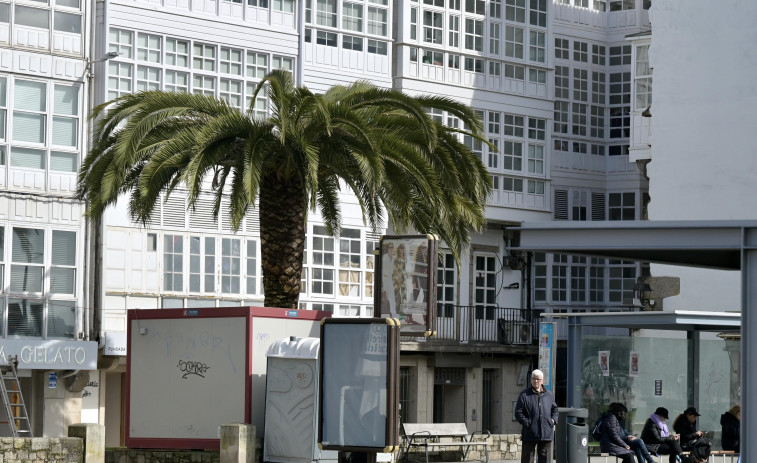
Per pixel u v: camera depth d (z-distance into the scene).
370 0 58.09
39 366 44.91
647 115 57.84
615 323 36.28
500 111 62.88
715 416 41.47
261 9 53.06
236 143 35.94
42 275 46.34
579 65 67.94
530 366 64.81
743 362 21.66
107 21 48.59
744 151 54.66
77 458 33.22
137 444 36.06
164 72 50.06
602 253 25.47
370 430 25.52
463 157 37.53
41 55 46.72
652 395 39.78
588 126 67.88
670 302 55.56
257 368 34.59
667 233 22.36
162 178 36.25
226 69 51.81
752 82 54.59
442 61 60.94
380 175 33.88
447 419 61.81
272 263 37.72
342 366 25.81
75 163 47.41
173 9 50.44
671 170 56.28
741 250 21.78
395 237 31.88
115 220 48.59
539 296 65.62
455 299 61.75
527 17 64.44
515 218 62.91
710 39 55.56
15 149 45.97
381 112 36.97
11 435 45.41
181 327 35.78
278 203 37.75
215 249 51.50
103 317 47.75
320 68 55.88
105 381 48.91
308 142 35.09
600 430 33.81
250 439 33.34
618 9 68.81
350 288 56.25
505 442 44.19
